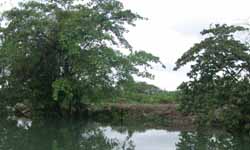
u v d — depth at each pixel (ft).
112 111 114.01
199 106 84.12
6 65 112.88
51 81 115.65
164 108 109.19
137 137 78.18
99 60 107.45
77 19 108.17
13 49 109.40
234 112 80.33
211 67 85.20
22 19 110.93
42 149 61.26
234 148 65.67
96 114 115.24
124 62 110.52
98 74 109.60
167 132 86.94
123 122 107.34
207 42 85.05
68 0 114.52
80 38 107.34
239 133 82.33
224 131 85.66
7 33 111.86
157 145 68.23
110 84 111.96
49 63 115.24
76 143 68.69
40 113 115.55
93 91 111.55
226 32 84.94
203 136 80.07
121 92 114.21
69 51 106.32
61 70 114.62
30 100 115.96
